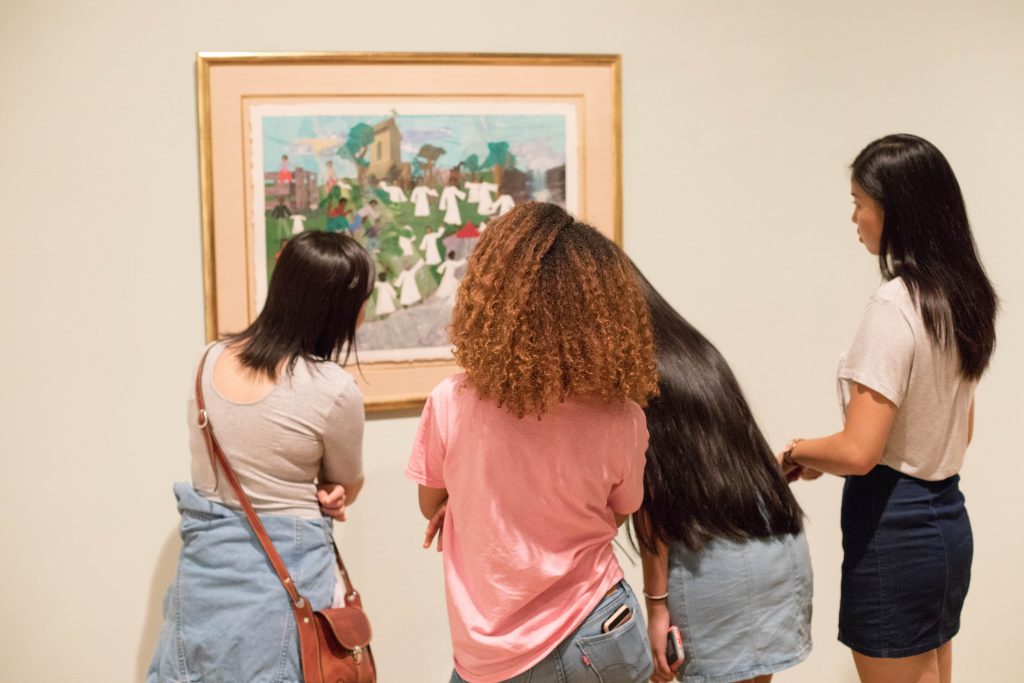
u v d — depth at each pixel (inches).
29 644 92.4
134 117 88.7
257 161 89.8
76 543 92.1
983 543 111.7
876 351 70.4
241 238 90.4
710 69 99.3
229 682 67.4
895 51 103.3
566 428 58.3
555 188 95.9
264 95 89.3
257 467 70.6
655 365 64.3
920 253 71.1
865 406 70.8
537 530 58.8
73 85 87.5
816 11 101.3
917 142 70.9
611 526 63.2
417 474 63.4
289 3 90.1
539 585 58.5
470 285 57.7
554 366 54.5
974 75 105.4
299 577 70.3
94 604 93.0
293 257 72.5
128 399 91.4
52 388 90.0
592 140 96.2
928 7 103.6
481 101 93.4
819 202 103.4
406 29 92.5
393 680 99.9
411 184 92.9
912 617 74.2
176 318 91.5
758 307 103.3
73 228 88.7
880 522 74.4
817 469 76.6
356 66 90.6
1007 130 106.9
